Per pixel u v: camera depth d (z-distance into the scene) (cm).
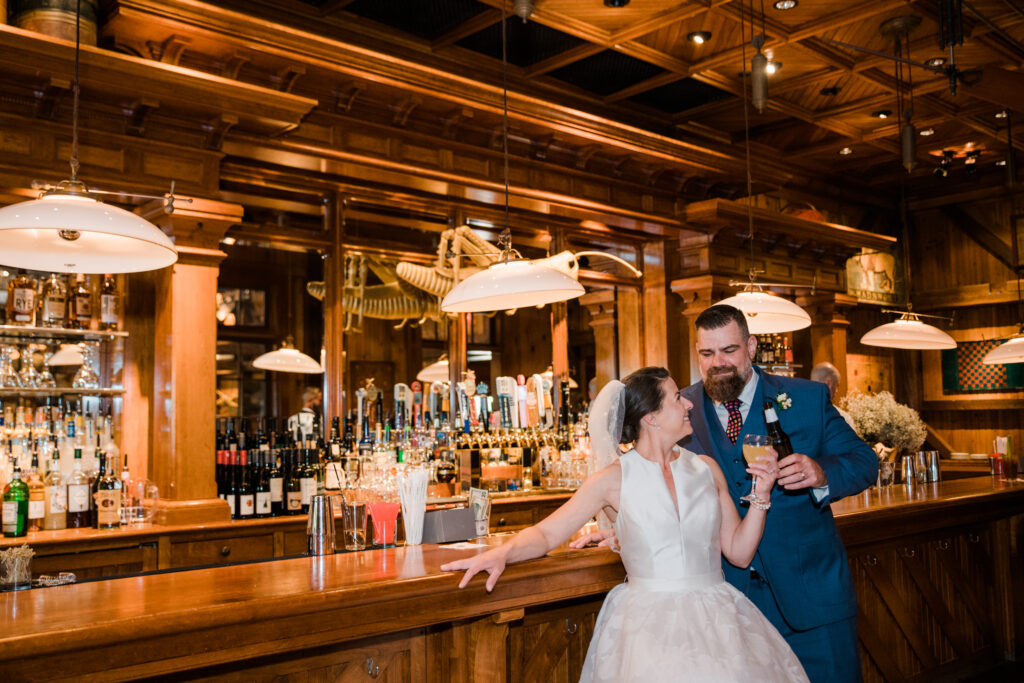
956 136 898
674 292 727
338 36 588
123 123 412
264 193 512
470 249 582
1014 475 562
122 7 403
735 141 877
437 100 527
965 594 477
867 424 518
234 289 613
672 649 223
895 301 1098
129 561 395
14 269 420
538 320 652
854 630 267
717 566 250
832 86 735
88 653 178
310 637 212
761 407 279
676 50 644
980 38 638
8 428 411
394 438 514
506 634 254
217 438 483
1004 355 583
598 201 647
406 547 290
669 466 256
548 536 253
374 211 562
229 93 418
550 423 614
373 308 559
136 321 452
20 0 419
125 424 445
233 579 231
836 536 276
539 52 653
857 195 1067
